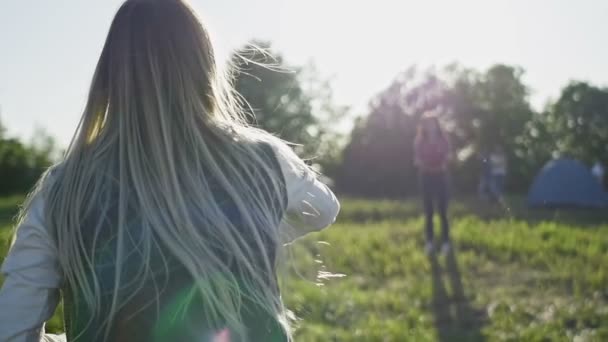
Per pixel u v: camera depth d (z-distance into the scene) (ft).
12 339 5.92
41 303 6.01
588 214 67.87
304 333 22.70
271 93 158.40
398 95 162.81
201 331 5.62
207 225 5.78
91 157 6.03
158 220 5.73
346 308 26.78
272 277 5.97
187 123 6.06
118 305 5.64
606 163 207.62
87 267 5.76
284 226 6.52
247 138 6.34
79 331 5.80
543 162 193.36
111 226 5.77
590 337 23.07
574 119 212.64
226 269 5.71
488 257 37.24
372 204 78.38
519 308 26.68
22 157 122.72
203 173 5.97
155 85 6.08
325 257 36.42
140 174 5.87
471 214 59.88
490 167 76.13
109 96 6.21
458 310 27.50
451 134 200.34
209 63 6.37
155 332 5.61
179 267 5.68
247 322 5.75
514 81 203.41
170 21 6.26
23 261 5.93
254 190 6.06
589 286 29.94
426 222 38.88
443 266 35.35
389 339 22.82
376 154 154.61
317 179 6.64
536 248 37.58
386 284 32.35
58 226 5.87
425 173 38.91
